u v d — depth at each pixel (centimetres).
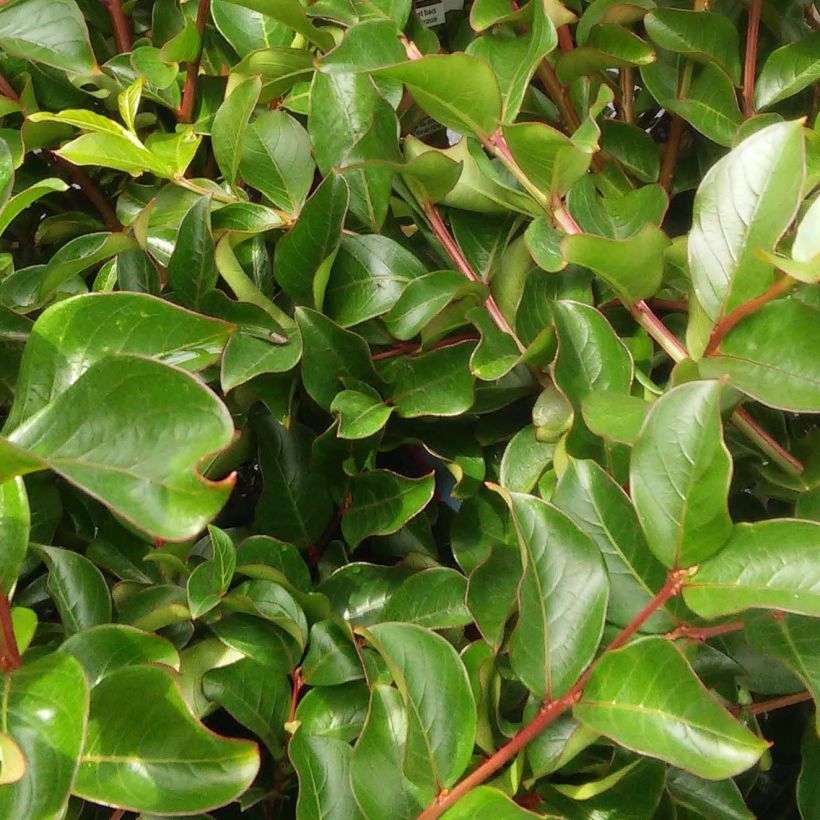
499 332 46
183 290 45
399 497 46
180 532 32
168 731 38
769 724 48
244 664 43
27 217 55
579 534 39
